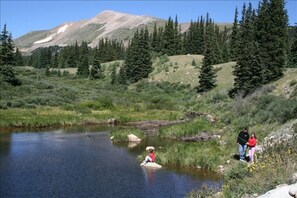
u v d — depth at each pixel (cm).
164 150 2778
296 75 4444
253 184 1200
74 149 3022
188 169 2306
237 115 3947
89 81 10488
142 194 1803
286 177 1132
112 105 6094
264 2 5606
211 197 1373
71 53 14888
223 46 10762
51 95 6488
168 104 6831
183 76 9044
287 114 2725
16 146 3105
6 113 4706
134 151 2942
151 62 10175
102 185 1969
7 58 7150
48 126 4406
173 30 12188
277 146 1698
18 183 1998
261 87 4669
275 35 5153
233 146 2602
